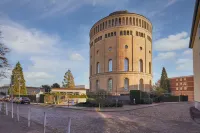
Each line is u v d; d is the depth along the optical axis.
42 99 45.88
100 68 65.19
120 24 62.88
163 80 90.12
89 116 18.64
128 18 62.84
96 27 69.38
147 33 66.19
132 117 17.92
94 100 31.48
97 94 35.97
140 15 64.25
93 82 68.31
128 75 59.56
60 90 52.88
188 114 20.45
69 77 75.31
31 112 22.23
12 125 12.12
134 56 61.25
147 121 15.41
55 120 15.73
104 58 64.12
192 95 85.44
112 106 30.03
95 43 69.44
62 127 12.59
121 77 59.69
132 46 61.59
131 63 60.88
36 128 11.34
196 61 24.27
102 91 38.59
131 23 62.88
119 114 20.64
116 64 61.19
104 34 65.44
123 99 44.12
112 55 62.53
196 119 16.64
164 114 20.67
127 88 59.44
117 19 63.41
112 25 63.81
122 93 58.28
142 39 63.81
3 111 22.14
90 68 73.69
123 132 11.22
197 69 23.48
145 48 64.25
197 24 21.72
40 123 13.59
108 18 64.69
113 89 60.09
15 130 10.59
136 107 29.45
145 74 62.12
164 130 11.87
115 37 62.66
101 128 12.40
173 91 92.44
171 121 15.53
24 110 24.92
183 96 63.22
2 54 14.37
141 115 19.70
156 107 30.59
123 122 14.80
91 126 13.09
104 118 17.09
